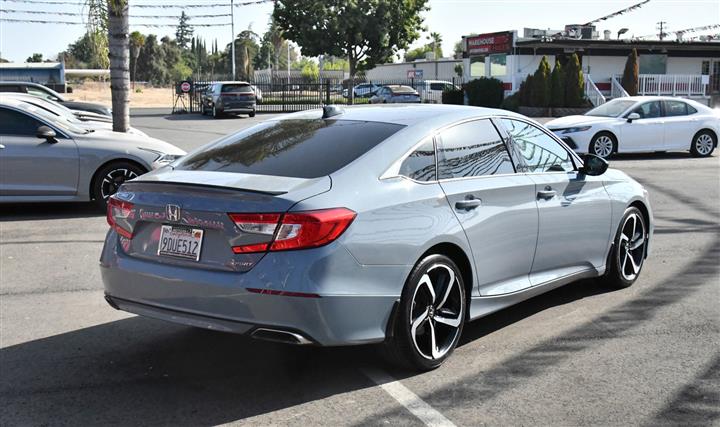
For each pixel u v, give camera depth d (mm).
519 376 4316
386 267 3992
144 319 5469
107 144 9859
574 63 31953
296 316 3713
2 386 4195
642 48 36188
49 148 9562
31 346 4871
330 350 4762
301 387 4176
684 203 10883
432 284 4363
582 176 5652
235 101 33344
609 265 6051
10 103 9641
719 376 4316
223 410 3871
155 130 25516
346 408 3887
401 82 49656
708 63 37688
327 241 3766
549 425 3678
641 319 5402
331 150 4340
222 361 4594
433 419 3750
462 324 4539
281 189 3852
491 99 35250
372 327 3986
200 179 4086
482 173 4770
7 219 9539
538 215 5094
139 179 4324
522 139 5262
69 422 3730
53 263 7223
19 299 5988
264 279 3717
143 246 4188
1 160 9383
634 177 13867
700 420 3734
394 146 4348
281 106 43062
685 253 7605
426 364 4324
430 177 4418
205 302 3865
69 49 87000
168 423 3719
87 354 4723
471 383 4211
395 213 4078
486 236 4641
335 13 46344
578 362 4539
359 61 48219
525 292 5055
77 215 9820
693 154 17766
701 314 5523
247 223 3770
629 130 16766
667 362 4535
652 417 3768
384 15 46688
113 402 3977
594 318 5438
